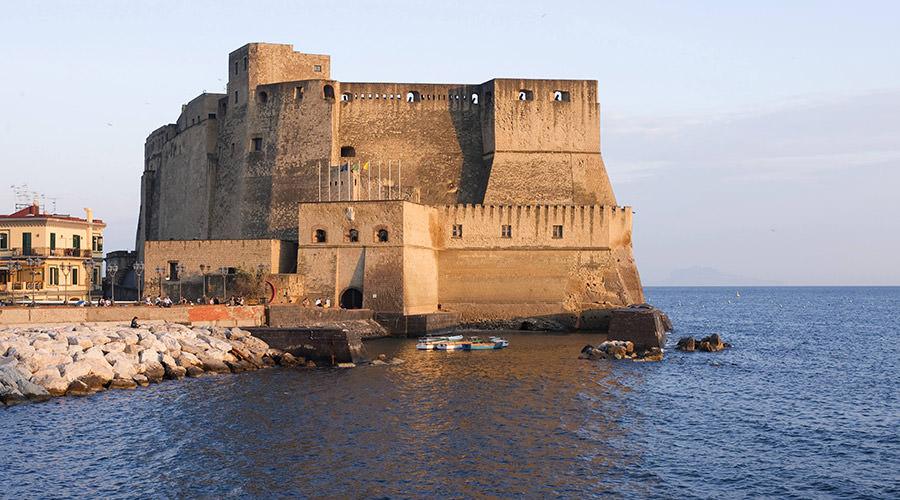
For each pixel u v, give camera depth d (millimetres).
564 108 109438
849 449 42719
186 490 34906
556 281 98688
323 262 89750
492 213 99625
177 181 126312
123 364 56875
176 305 74062
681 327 134250
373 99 111312
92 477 36500
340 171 99938
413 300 90688
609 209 99938
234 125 113688
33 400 50906
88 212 103000
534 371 63438
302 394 53125
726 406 53219
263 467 37781
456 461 38812
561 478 36719
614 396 54719
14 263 88625
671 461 39781
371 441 41906
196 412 47938
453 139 111375
